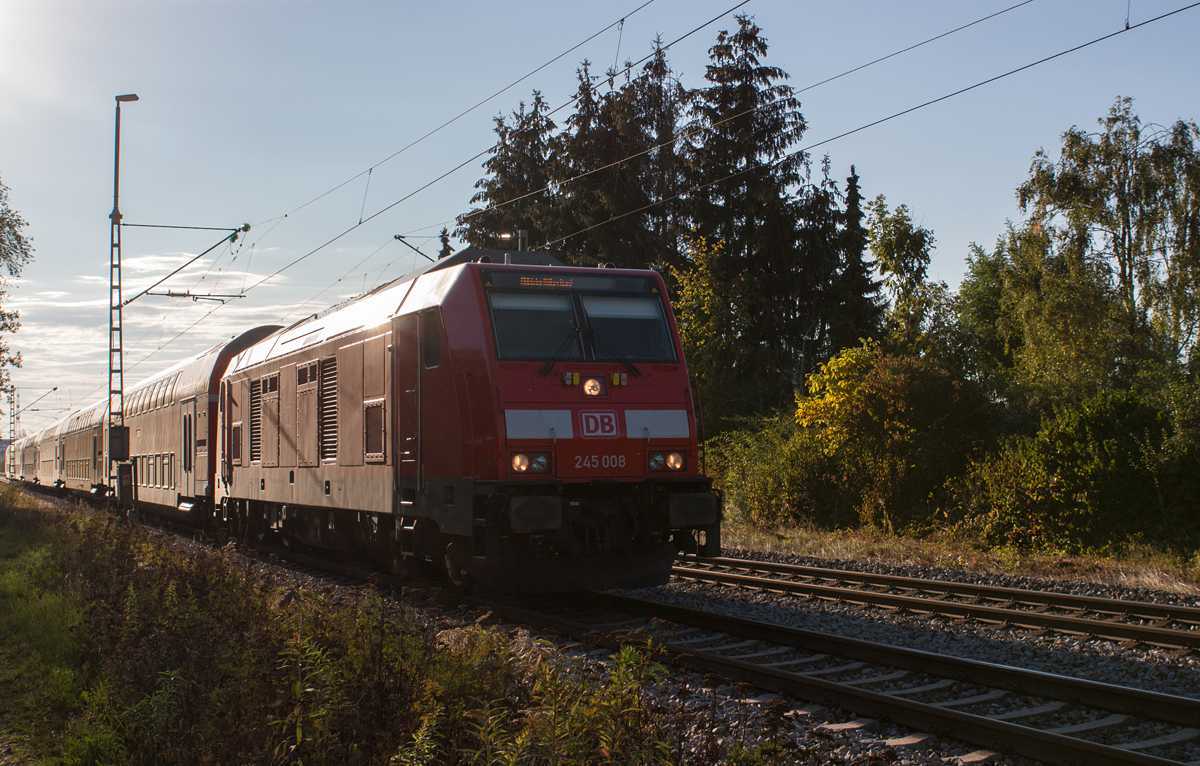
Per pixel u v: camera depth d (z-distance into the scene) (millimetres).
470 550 9984
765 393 33000
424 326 10141
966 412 18375
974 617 9383
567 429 9492
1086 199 24484
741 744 4508
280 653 5586
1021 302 25094
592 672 5156
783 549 16656
